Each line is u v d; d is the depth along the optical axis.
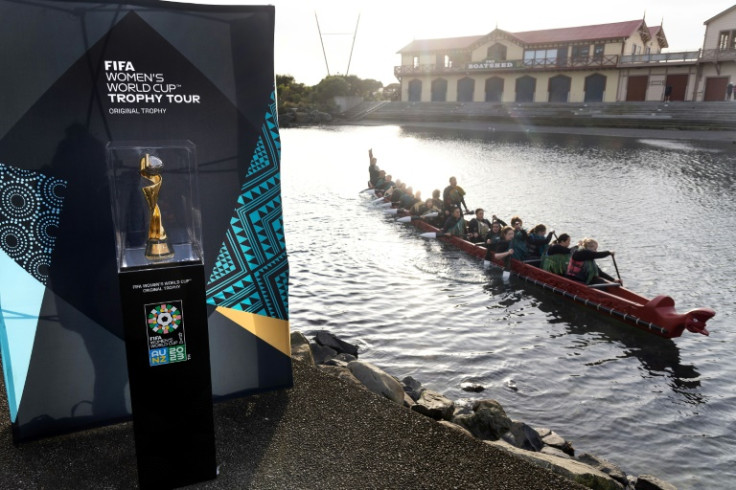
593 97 49.56
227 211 3.53
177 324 2.72
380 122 59.69
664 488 5.04
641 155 31.14
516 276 12.05
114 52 3.13
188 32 3.27
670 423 6.57
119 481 2.95
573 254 10.79
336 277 12.09
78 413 3.36
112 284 3.30
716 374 7.84
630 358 8.32
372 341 8.82
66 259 3.18
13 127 2.99
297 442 3.28
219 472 3.00
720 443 6.18
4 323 3.11
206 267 3.53
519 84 53.72
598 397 7.17
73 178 3.13
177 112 3.32
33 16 2.95
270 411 3.60
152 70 3.22
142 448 2.78
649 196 20.58
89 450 3.21
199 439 2.87
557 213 18.05
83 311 3.26
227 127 3.45
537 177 25.00
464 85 57.50
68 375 3.29
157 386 2.75
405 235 15.76
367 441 3.30
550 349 8.59
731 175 24.38
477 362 8.11
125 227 2.89
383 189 21.05
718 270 12.35
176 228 2.95
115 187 2.82
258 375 3.79
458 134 45.59
